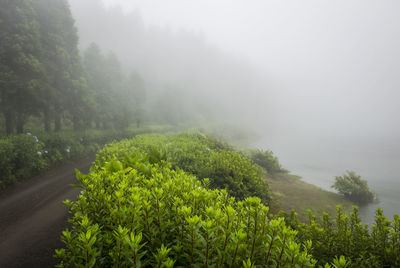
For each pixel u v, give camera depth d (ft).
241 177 17.58
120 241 4.28
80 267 4.41
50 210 17.80
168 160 16.34
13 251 11.91
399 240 7.50
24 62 37.52
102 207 6.53
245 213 5.41
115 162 10.25
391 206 29.32
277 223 4.71
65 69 52.08
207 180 9.04
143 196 6.02
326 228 9.23
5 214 17.33
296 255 4.10
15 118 47.21
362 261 6.66
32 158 30.09
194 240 4.49
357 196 30.89
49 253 11.55
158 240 5.26
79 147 45.32
